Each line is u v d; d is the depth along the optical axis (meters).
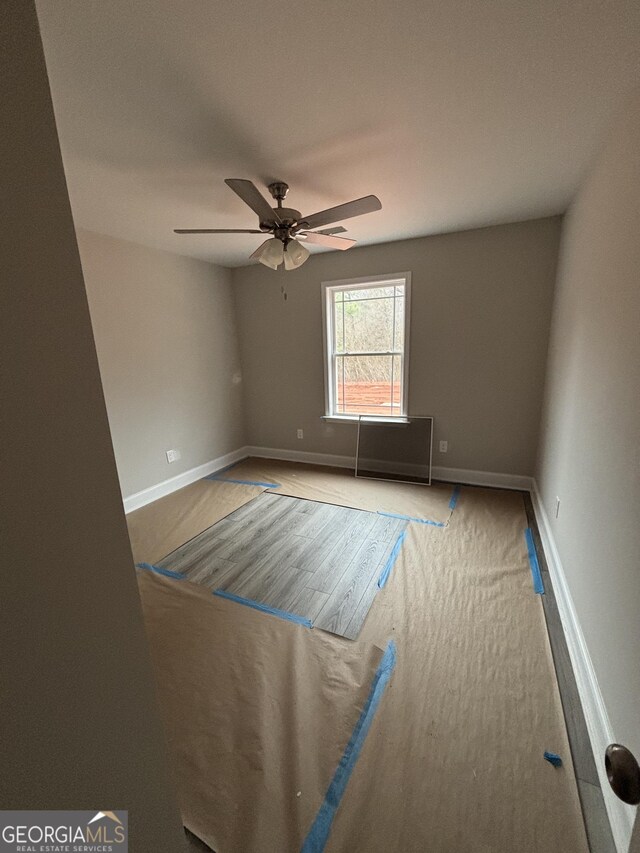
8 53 0.46
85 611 0.60
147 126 1.50
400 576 2.23
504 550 2.46
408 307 3.48
